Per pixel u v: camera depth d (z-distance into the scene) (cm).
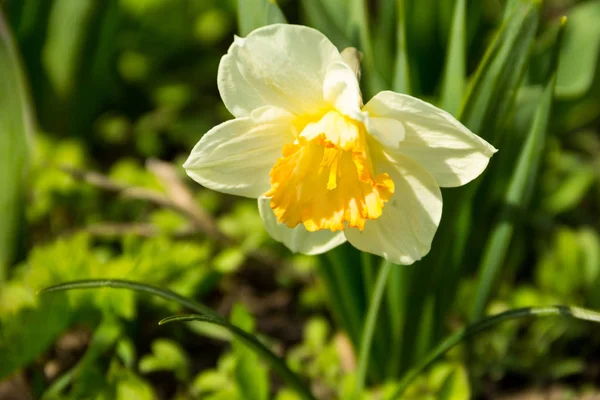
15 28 69
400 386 55
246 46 50
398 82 56
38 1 69
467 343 61
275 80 51
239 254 62
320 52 50
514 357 63
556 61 53
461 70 55
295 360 61
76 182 67
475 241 63
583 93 69
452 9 65
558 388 63
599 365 64
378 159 52
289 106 51
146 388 56
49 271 58
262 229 66
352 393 58
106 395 56
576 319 63
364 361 56
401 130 50
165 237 63
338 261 58
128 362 57
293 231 53
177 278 61
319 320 64
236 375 56
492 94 54
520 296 63
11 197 61
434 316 59
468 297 64
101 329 58
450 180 51
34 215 66
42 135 70
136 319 61
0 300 59
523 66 54
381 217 52
